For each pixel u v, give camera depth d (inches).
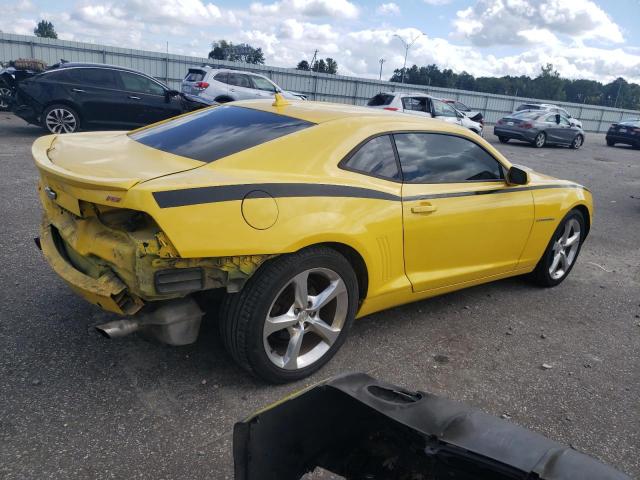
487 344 149.2
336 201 118.3
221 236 99.6
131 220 98.7
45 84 438.0
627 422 118.7
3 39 1072.2
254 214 104.2
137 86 473.7
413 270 141.2
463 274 155.2
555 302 185.2
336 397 64.0
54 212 120.2
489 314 169.5
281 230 106.7
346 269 120.6
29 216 225.6
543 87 4771.2
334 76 1461.6
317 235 111.9
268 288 107.6
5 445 94.0
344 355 135.3
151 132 142.0
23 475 87.8
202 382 117.5
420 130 145.6
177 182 99.0
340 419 65.1
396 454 62.9
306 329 119.0
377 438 64.4
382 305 137.9
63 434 98.1
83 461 92.2
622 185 481.7
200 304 118.6
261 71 1369.3
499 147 754.2
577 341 156.7
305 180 115.8
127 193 93.5
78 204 101.7
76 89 447.5
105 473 90.1
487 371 134.8
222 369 122.9
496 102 1695.4
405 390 69.8
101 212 101.3
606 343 157.3
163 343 107.5
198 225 97.4
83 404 107.0
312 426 65.1
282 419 63.0
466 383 128.3
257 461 62.3
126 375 117.8
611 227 309.7
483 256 160.9
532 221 172.4
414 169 141.1
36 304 146.1
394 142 138.2
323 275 119.0
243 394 114.6
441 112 711.7
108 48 1177.4
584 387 131.6
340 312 124.0
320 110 141.2
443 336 151.3
